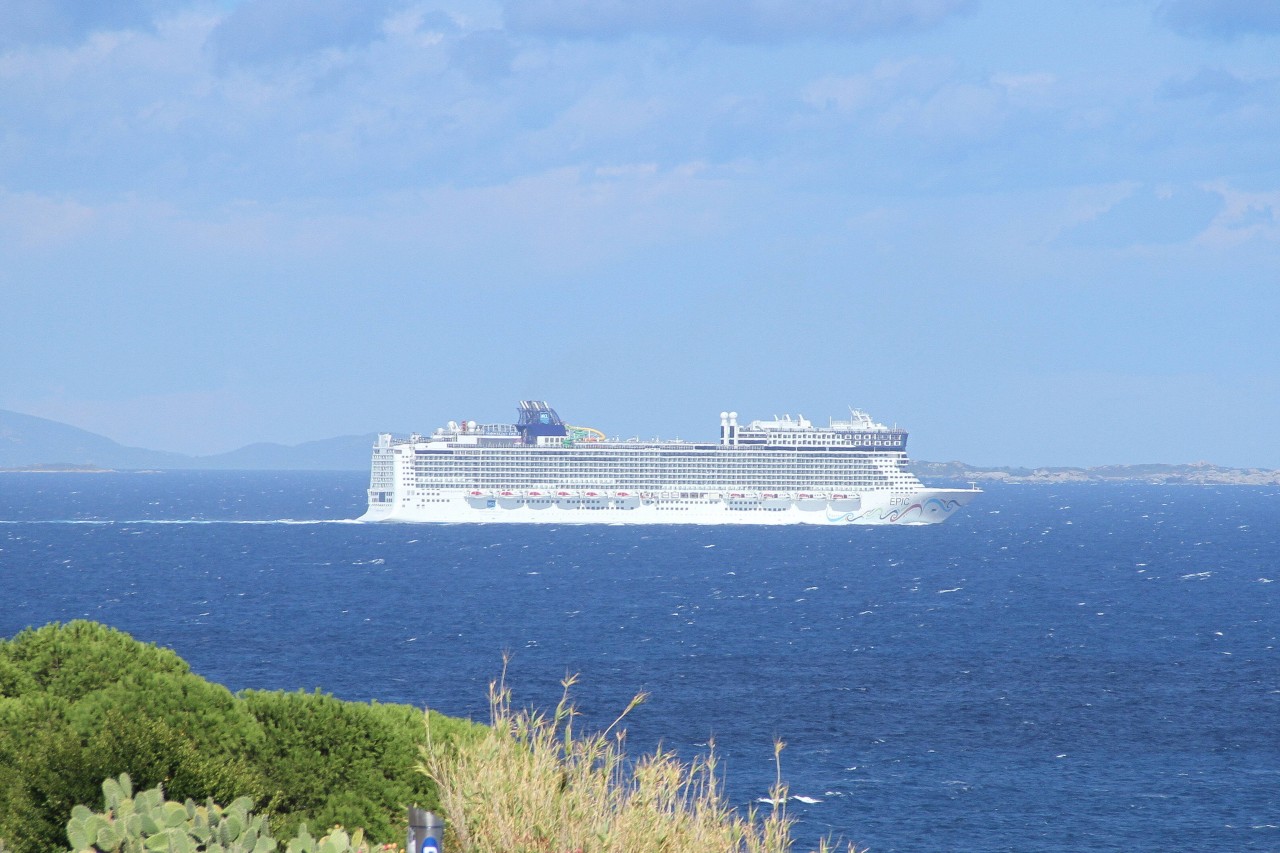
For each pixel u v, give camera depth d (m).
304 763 96.31
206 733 97.44
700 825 77.88
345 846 74.88
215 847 71.69
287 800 94.88
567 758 80.81
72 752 88.56
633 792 78.94
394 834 93.12
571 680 87.44
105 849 71.81
